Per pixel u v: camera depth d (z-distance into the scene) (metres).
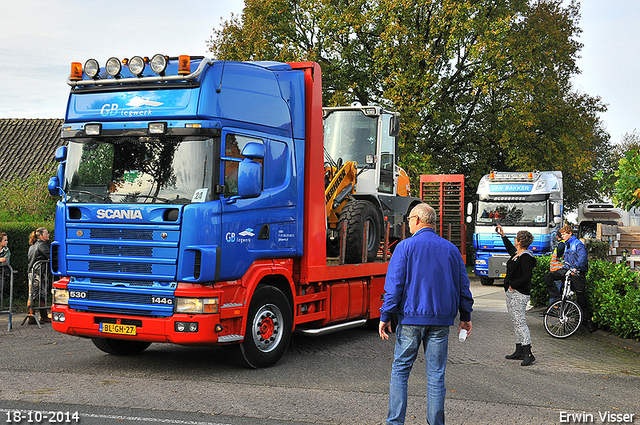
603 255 18.25
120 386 6.84
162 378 7.30
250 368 7.91
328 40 28.67
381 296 11.19
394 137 13.17
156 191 7.27
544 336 11.23
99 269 7.42
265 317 8.08
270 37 27.72
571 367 8.52
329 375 7.62
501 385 7.31
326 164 11.32
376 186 12.17
